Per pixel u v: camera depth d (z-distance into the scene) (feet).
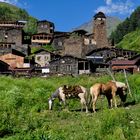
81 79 171.22
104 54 378.32
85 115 82.64
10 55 354.54
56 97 92.38
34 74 212.02
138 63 272.51
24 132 65.26
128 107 90.33
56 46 460.96
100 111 87.56
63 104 93.81
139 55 293.84
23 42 455.63
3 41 433.07
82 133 62.28
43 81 142.72
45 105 93.86
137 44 639.35
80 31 460.96
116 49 383.24
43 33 467.11
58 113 84.64
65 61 311.06
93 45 433.48
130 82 130.31
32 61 369.91
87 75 197.98
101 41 445.37
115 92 90.02
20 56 354.74
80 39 415.64
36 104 93.97
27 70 305.73
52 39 463.01
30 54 422.82
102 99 105.91
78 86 90.38
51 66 313.32
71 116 82.48
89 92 92.22
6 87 125.49
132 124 64.28
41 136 59.67
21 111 81.92
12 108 82.64
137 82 127.34
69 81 161.48
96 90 87.45
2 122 68.64
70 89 90.63
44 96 104.12
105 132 60.23
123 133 58.03
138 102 98.07
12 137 62.44
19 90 110.01
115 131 58.65
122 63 278.26
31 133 62.39
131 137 56.59
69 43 418.92
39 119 76.23
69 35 463.01
